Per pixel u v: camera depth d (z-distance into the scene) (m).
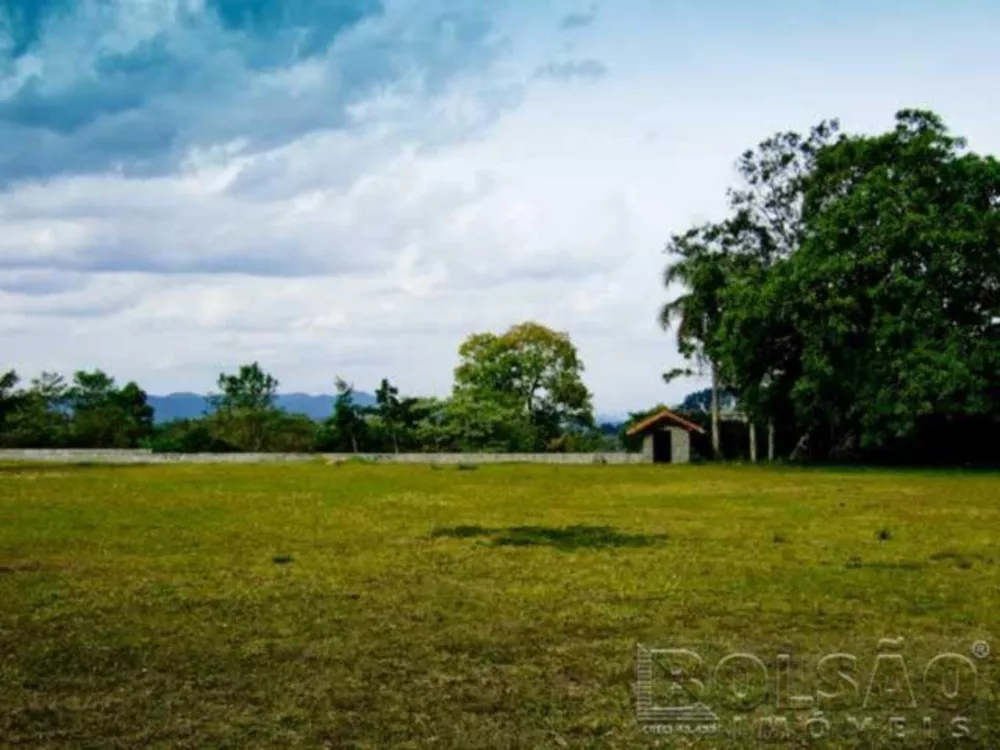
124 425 65.62
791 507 22.41
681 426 50.91
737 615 10.29
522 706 7.41
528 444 60.94
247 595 11.33
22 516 19.83
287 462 47.28
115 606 10.72
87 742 6.64
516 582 12.16
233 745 6.60
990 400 38.75
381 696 7.62
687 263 47.91
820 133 46.97
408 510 21.55
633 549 15.13
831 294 39.06
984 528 17.95
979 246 38.53
